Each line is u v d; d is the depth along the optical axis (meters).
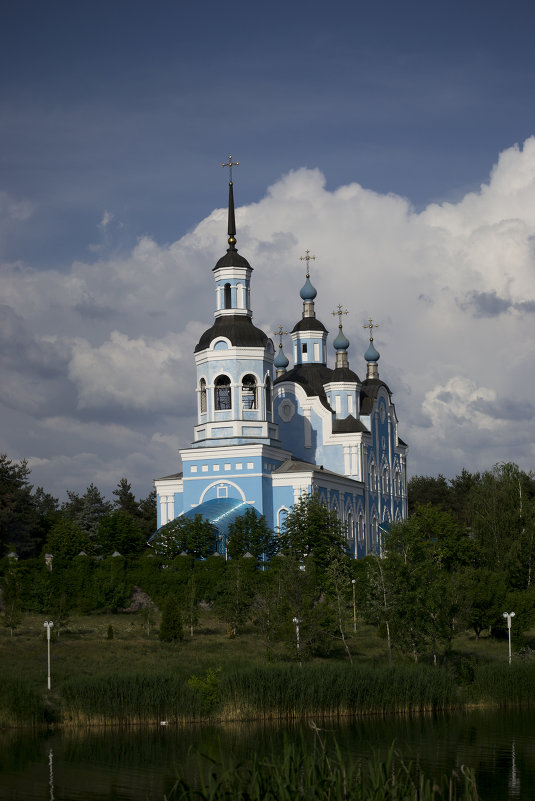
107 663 80.25
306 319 145.62
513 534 119.25
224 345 121.50
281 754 60.97
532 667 80.00
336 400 141.50
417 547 89.62
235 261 123.81
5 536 129.12
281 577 88.62
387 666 79.06
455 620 86.94
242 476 119.81
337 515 128.88
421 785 42.25
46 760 61.19
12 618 89.44
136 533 126.31
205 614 101.94
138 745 64.81
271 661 83.44
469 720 72.88
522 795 54.22
